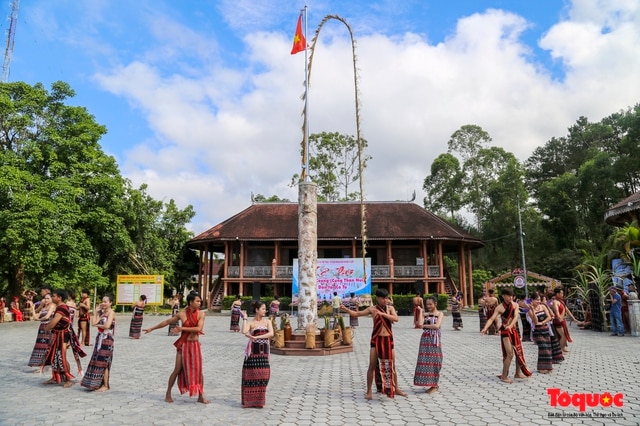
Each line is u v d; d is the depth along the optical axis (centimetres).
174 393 797
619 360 1115
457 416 631
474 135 5850
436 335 796
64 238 2627
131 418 630
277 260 3988
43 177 2864
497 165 5662
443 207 6000
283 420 619
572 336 1702
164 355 1298
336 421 611
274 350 1342
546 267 4312
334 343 1355
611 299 1741
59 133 2986
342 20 1529
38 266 2492
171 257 4500
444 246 4519
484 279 4797
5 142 2886
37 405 703
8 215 2412
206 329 2269
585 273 2270
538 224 5006
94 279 2852
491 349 1391
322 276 3500
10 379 920
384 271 3853
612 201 4197
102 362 806
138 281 3200
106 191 3033
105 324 822
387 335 750
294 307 3600
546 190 4709
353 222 4181
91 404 711
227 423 606
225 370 1057
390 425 591
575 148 5697
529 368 1031
